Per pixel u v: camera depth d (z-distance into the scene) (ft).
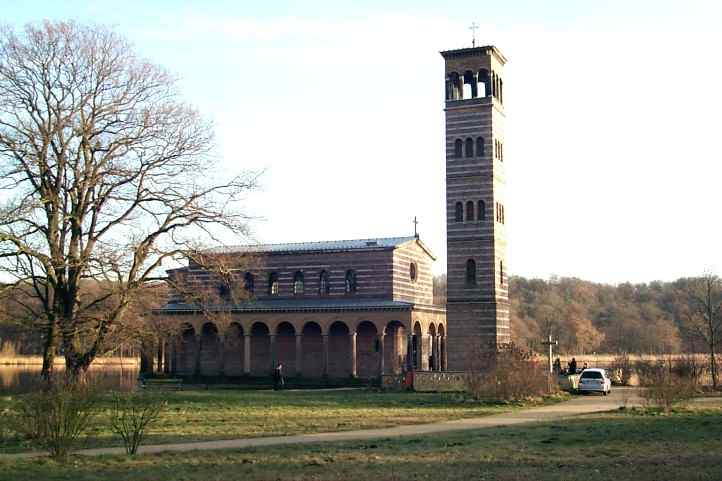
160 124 187.73
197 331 276.82
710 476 74.18
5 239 168.66
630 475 76.02
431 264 309.22
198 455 94.17
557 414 152.56
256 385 257.75
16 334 207.31
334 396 201.77
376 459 89.20
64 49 177.78
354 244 289.94
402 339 279.28
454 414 152.87
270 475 79.15
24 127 172.45
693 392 181.98
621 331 558.97
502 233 255.50
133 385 213.46
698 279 552.82
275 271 289.53
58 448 92.12
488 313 244.01
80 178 178.29
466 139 252.42
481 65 254.47
